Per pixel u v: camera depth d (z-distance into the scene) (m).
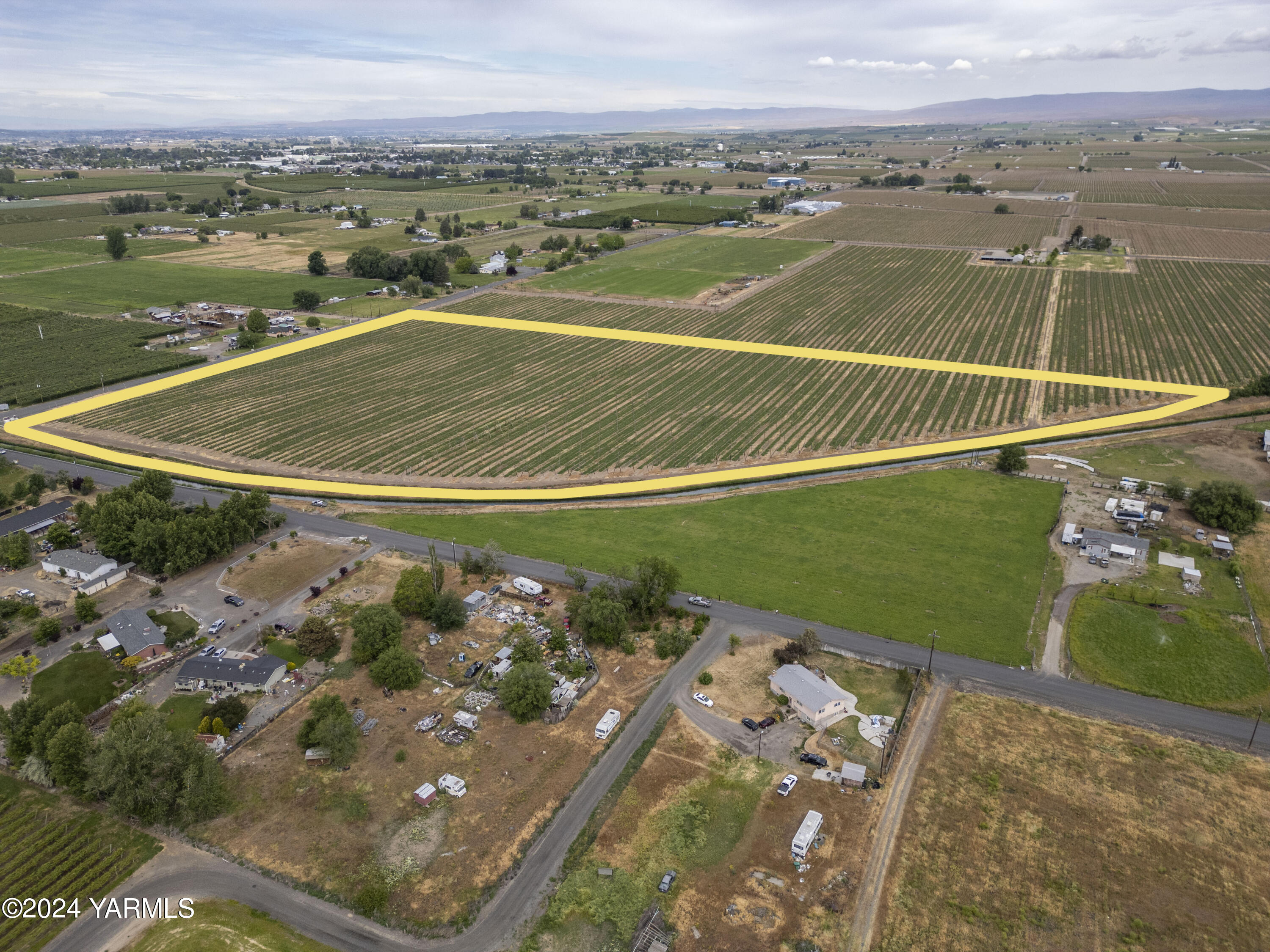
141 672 83.69
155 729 67.19
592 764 71.31
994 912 57.34
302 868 61.53
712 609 93.25
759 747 73.12
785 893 59.00
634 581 93.06
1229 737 73.56
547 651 86.75
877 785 68.38
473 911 57.78
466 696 79.88
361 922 57.31
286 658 85.62
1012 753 71.81
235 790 68.88
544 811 66.50
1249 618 89.94
